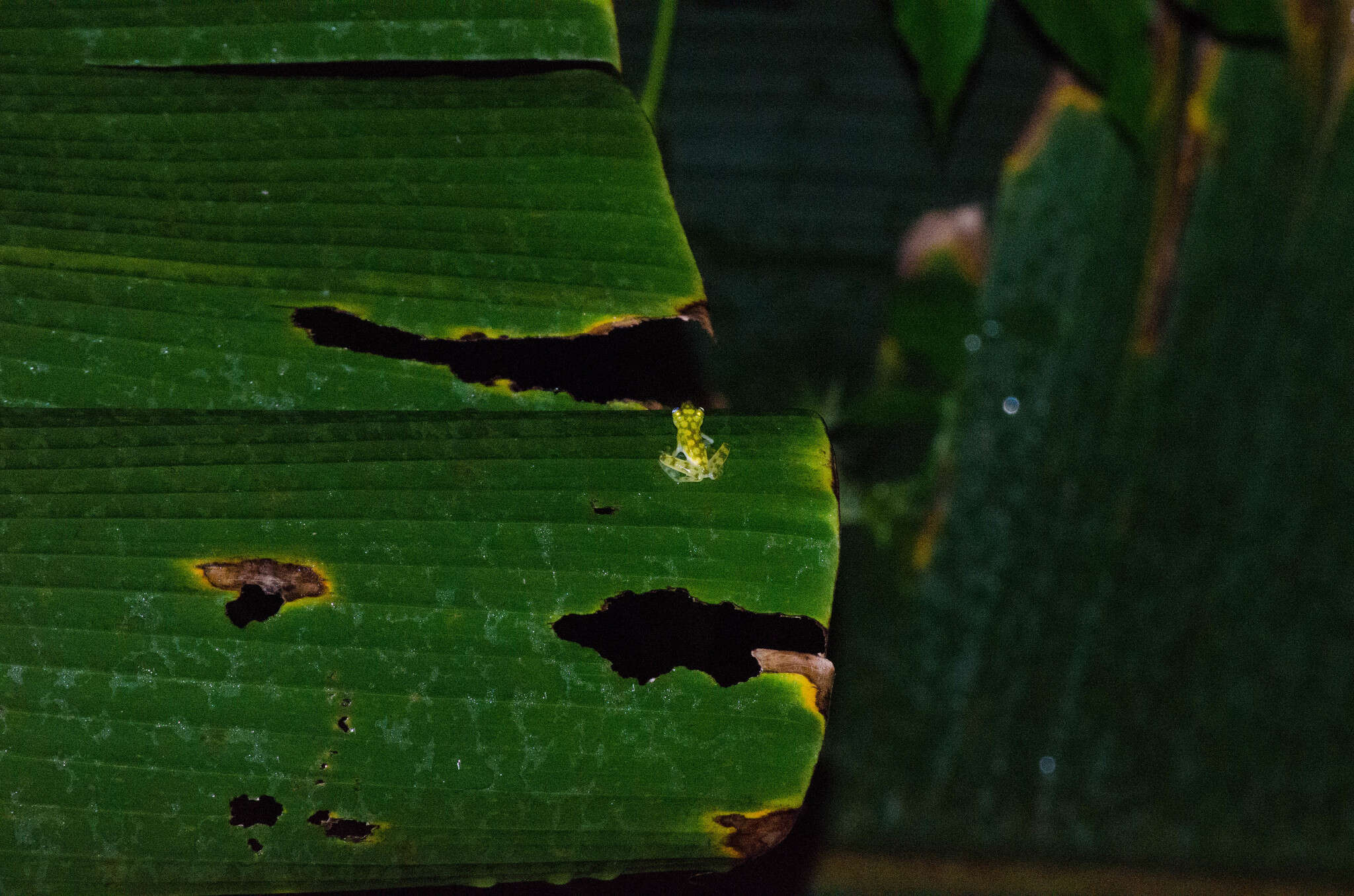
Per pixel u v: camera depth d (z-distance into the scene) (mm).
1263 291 2668
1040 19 2012
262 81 1795
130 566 1741
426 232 1781
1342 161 2523
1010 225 2742
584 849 1732
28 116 1788
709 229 2779
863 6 2412
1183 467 2855
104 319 1771
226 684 1734
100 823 1729
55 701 1732
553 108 1790
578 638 1739
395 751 1734
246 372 1772
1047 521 2947
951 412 2947
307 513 1748
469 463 1755
